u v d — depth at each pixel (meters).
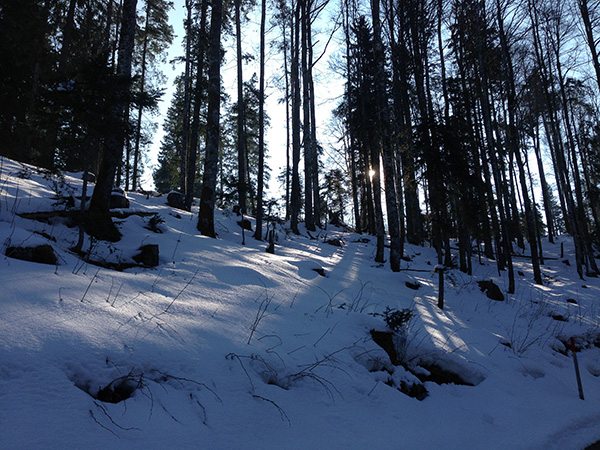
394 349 6.41
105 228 8.57
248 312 5.70
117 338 3.85
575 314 12.19
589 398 6.86
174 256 8.01
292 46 21.77
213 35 13.34
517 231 28.58
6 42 9.40
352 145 27.19
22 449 2.46
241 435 3.43
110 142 7.65
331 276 10.66
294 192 21.09
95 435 2.80
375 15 13.34
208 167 13.10
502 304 12.12
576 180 21.12
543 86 20.92
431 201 11.04
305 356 5.06
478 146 18.44
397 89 18.47
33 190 9.96
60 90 6.82
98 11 20.09
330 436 3.87
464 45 16.09
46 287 4.41
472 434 4.79
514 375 6.91
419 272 14.90
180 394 3.58
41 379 3.02
